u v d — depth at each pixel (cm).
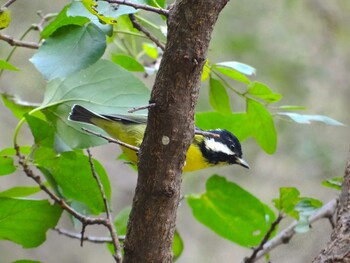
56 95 779
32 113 784
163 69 541
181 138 557
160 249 598
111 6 684
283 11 1672
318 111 1667
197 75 542
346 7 1728
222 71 857
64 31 690
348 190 691
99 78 788
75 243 1811
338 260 649
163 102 545
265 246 876
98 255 1823
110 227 734
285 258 1014
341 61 1698
